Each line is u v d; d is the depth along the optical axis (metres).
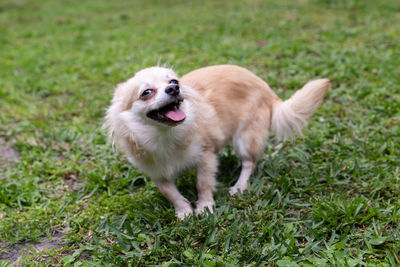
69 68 1.55
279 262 0.72
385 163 0.93
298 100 0.92
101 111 1.25
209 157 0.89
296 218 0.82
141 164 0.87
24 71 1.58
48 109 1.30
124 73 1.46
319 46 1.51
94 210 0.88
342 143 1.01
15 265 0.79
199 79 0.92
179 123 0.80
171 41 1.75
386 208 0.81
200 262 0.73
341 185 0.88
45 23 2.43
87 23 2.35
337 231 0.78
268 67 1.39
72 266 0.78
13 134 1.20
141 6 2.76
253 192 0.88
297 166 0.97
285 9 2.12
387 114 1.09
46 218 0.88
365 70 1.31
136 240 0.80
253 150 0.93
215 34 1.78
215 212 0.84
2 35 2.19
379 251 0.73
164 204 0.90
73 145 1.11
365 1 2.11
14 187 0.96
